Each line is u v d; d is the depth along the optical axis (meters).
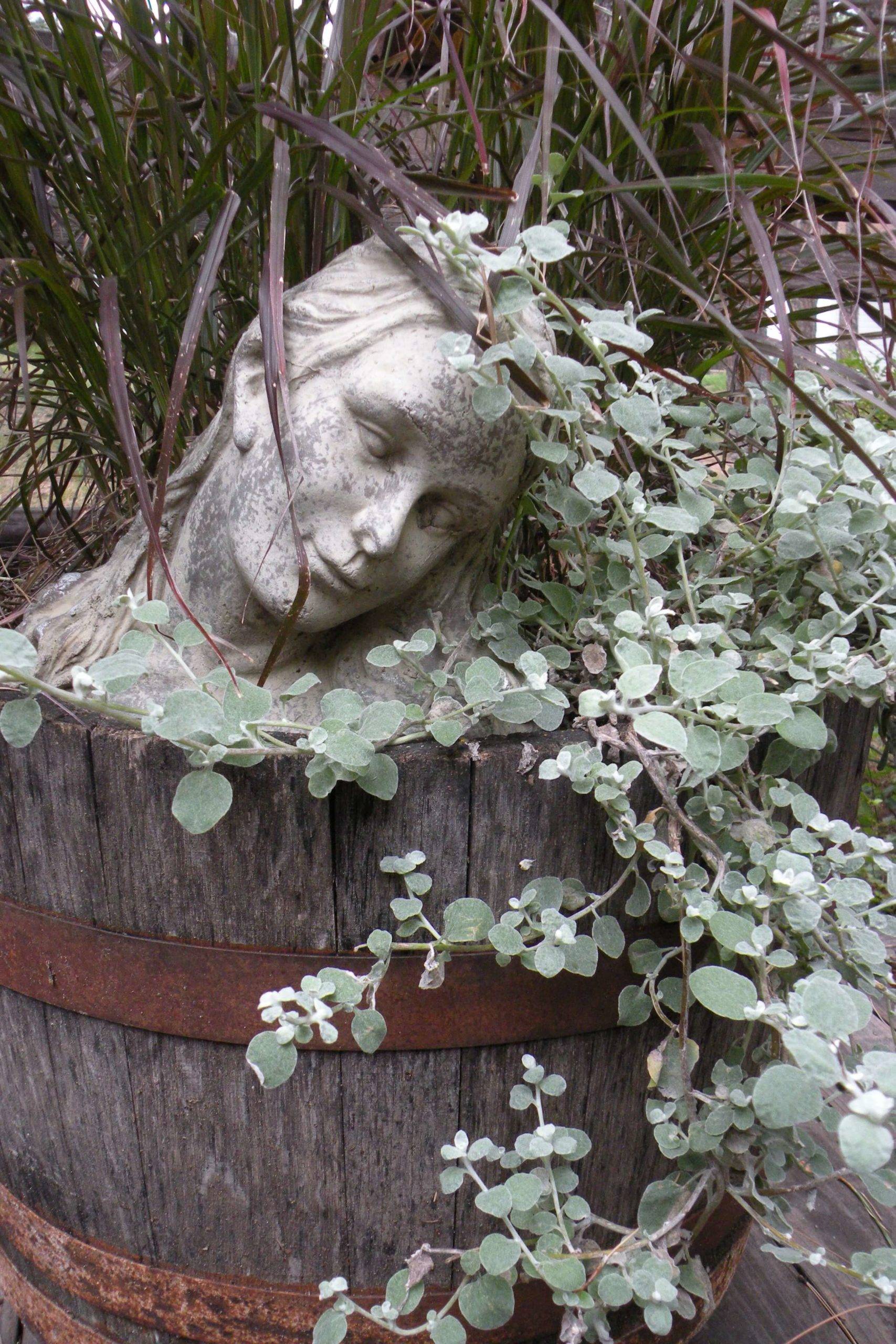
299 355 0.80
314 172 1.02
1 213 1.09
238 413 0.83
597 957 0.89
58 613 1.01
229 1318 1.00
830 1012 0.54
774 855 0.80
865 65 1.11
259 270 1.17
